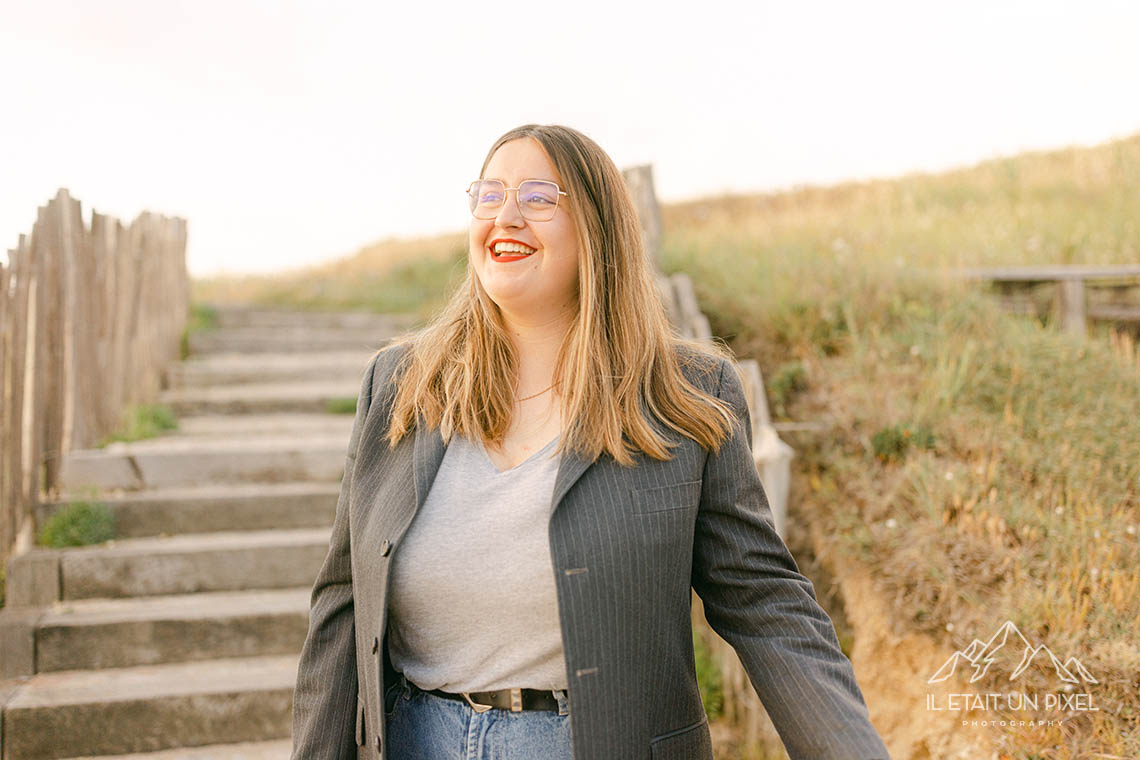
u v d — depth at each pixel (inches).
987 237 240.4
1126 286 190.4
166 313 274.2
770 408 163.2
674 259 227.6
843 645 124.0
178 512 180.1
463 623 58.0
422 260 460.8
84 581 161.8
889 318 181.8
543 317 66.1
